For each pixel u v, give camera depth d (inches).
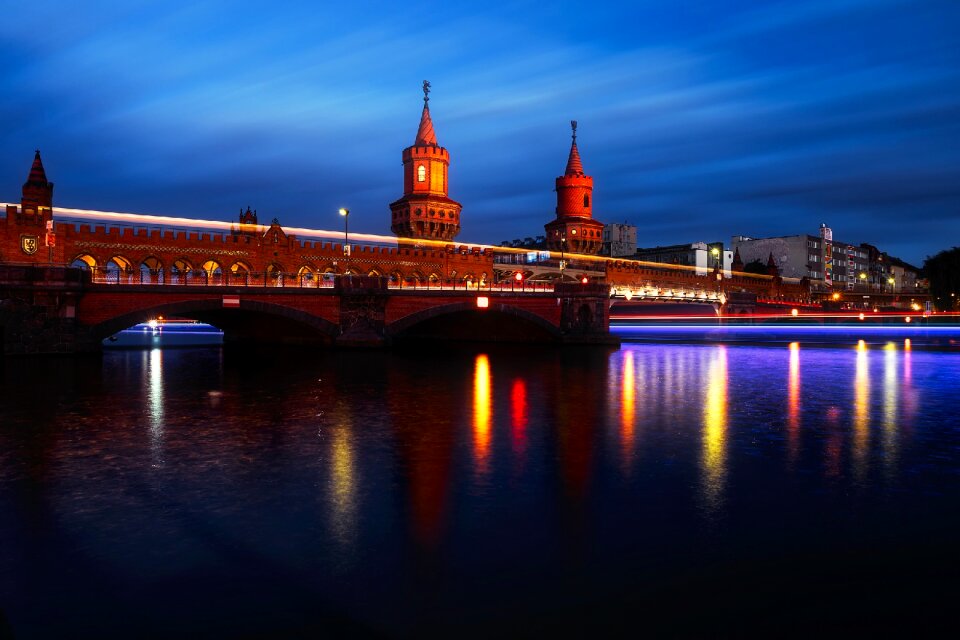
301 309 2049.7
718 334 4180.6
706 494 549.3
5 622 323.9
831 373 1611.7
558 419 914.1
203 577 388.2
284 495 547.5
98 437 774.5
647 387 1295.5
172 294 1797.5
